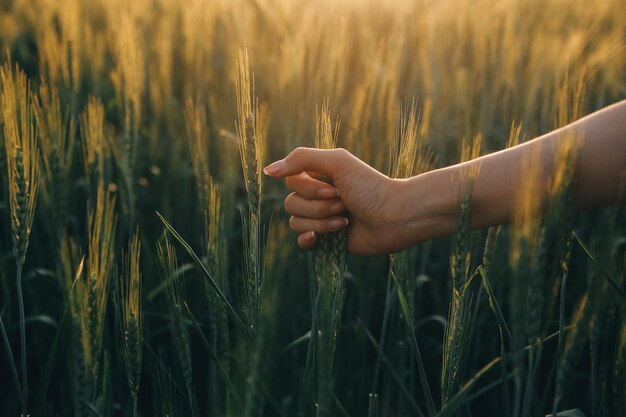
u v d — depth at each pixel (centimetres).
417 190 75
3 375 105
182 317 75
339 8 170
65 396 96
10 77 88
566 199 61
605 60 148
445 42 172
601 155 70
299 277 110
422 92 157
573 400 105
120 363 91
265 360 60
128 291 70
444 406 69
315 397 77
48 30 129
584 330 62
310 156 75
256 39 170
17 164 72
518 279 61
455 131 146
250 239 73
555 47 150
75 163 128
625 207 72
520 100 146
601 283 63
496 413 105
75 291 68
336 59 124
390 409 99
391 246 77
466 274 69
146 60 160
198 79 159
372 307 119
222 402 82
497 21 160
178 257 123
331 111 121
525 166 62
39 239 111
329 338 64
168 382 76
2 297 109
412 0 188
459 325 70
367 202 75
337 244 75
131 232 107
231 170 116
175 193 133
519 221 61
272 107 136
